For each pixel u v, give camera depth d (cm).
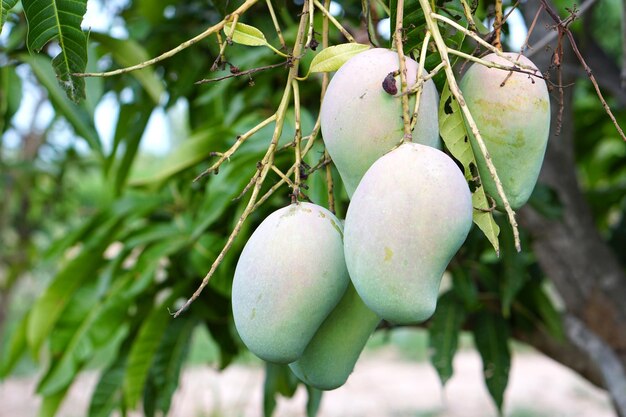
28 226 359
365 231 83
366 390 648
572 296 173
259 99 152
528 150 90
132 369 152
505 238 143
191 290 154
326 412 565
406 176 83
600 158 268
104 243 158
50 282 158
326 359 91
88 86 129
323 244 87
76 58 93
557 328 161
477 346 161
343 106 87
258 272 87
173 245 147
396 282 82
